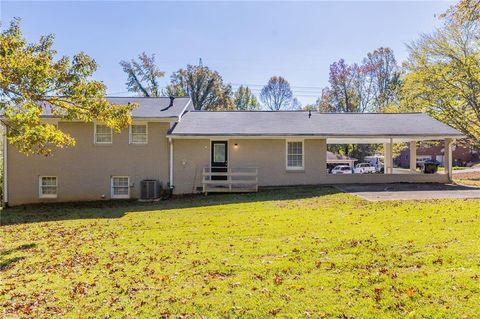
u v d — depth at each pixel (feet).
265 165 56.18
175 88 144.66
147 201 50.80
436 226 24.71
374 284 15.37
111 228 31.89
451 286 14.44
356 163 143.02
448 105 82.43
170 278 17.92
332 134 53.52
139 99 63.36
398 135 53.42
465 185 53.01
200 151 55.42
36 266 21.72
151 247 24.40
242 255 20.98
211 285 16.58
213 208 40.24
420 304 13.26
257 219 31.94
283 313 13.42
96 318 14.02
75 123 54.60
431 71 81.97
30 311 14.98
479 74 76.89
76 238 28.68
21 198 54.65
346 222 28.09
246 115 64.23
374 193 44.55
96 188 54.90
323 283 15.87
